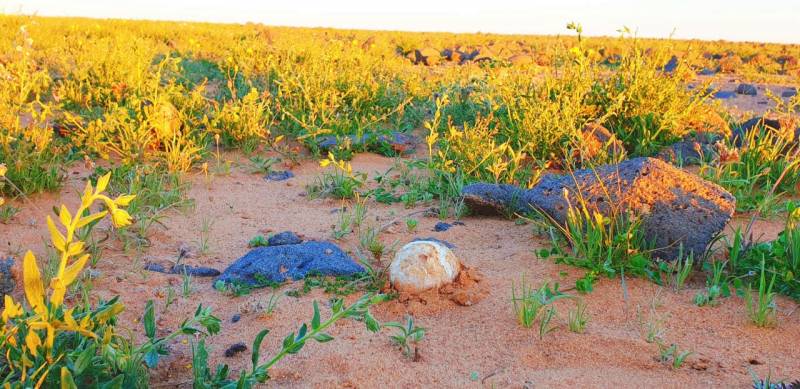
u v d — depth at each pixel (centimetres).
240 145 730
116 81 946
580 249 401
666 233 398
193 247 448
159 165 629
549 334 316
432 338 317
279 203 560
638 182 421
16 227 463
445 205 533
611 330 320
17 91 711
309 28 4731
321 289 369
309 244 416
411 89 1020
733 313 336
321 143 731
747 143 609
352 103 896
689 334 316
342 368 288
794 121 666
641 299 353
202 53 1759
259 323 332
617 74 756
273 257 399
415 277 357
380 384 276
